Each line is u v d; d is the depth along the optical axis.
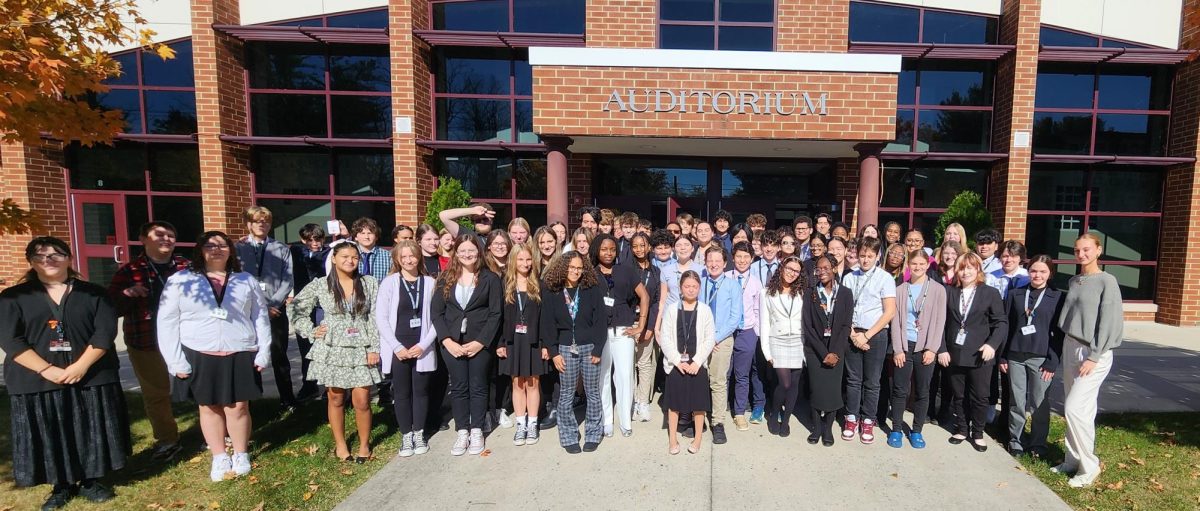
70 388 3.68
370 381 4.33
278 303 5.39
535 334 4.64
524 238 5.37
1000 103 10.25
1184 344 8.59
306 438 4.90
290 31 9.97
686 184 10.63
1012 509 3.73
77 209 10.66
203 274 4.02
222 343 4.02
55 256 3.59
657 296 5.23
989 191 10.53
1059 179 10.93
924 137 10.66
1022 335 4.44
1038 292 4.45
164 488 4.02
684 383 4.51
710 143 8.65
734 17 9.77
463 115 10.77
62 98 4.04
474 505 3.79
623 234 6.13
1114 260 10.98
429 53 10.41
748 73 7.90
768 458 4.49
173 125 10.68
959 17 10.62
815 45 9.55
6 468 4.27
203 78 9.73
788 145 8.70
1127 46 10.66
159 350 4.37
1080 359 4.14
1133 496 3.91
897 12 10.65
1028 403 4.52
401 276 4.50
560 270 4.55
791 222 10.60
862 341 4.63
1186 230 10.19
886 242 6.71
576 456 4.55
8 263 10.32
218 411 4.14
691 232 6.54
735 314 4.80
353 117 10.77
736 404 5.13
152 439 4.84
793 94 7.86
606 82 7.95
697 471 4.27
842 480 4.12
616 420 5.36
